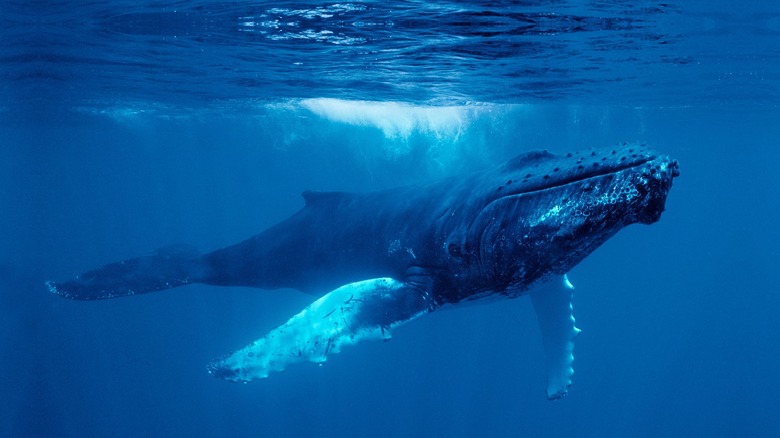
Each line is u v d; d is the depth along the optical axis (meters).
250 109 29.92
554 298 9.95
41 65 17.70
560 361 9.66
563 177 6.85
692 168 66.31
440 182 9.29
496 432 31.53
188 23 11.92
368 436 29.64
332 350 7.45
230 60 16.12
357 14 10.76
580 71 17.78
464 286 8.22
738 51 15.22
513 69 17.16
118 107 29.09
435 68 16.89
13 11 11.46
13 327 48.28
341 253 10.02
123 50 15.21
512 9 10.42
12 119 33.25
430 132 35.19
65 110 29.77
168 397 33.69
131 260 11.99
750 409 38.28
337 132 39.25
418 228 8.80
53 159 59.50
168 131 42.59
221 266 11.59
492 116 30.91
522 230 7.16
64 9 11.20
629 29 12.39
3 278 56.28
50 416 31.34
